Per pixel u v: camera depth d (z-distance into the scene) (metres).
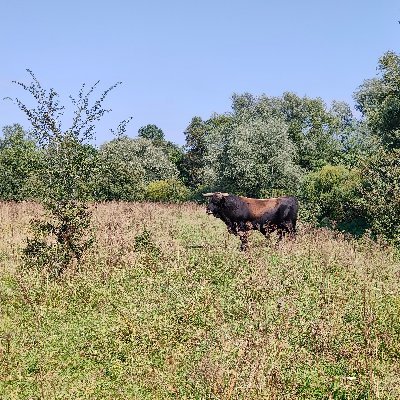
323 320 8.43
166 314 9.24
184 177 81.44
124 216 22.11
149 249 14.32
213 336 8.03
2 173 30.69
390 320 8.85
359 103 60.78
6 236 16.72
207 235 18.75
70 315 9.73
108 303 10.21
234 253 13.80
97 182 13.23
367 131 45.62
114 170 13.49
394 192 18.45
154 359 7.84
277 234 17.83
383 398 6.24
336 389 6.62
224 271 12.29
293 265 12.34
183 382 6.95
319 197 27.50
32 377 7.23
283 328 8.19
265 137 40.72
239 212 17.47
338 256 13.58
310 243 15.51
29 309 10.07
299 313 8.93
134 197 34.38
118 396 6.80
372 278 11.41
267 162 40.50
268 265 12.61
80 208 12.97
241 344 7.13
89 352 8.03
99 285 11.38
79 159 12.92
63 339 8.55
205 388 6.47
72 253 12.97
